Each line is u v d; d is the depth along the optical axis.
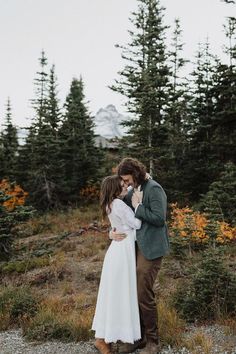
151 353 4.74
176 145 17.36
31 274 9.80
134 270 4.78
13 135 26.09
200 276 6.44
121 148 16.94
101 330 4.77
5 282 9.21
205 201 13.04
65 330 5.82
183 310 6.14
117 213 4.81
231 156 17.00
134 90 16.09
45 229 16.67
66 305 7.13
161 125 16.02
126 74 16.50
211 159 17.27
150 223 4.67
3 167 23.00
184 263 8.77
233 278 6.44
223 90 17.33
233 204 12.24
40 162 21.23
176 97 17.16
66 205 22.06
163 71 17.28
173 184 16.73
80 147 24.58
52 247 12.77
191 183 17.39
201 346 4.99
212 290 6.19
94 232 14.65
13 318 6.72
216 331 5.51
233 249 9.40
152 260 4.71
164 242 4.77
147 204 4.73
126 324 4.64
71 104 27.05
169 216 14.57
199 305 6.13
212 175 16.75
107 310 4.71
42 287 9.00
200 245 9.45
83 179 23.64
